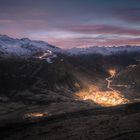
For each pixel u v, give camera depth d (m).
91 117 91.44
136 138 58.00
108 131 66.44
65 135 67.31
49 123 86.25
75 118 92.62
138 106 104.69
